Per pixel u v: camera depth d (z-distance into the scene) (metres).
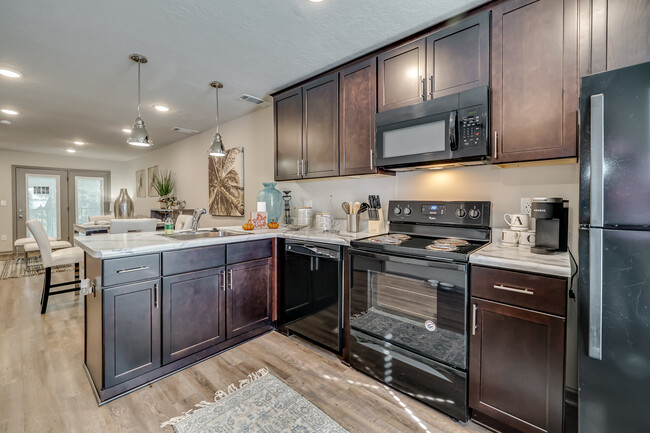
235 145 4.04
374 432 1.49
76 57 2.30
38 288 3.79
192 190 5.00
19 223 6.47
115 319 1.71
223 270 2.24
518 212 1.91
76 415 1.58
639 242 1.07
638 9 1.30
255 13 1.78
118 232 3.29
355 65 2.31
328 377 1.95
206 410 1.63
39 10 1.74
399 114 2.01
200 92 3.02
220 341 2.24
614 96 1.10
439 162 1.92
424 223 2.20
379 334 1.88
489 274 1.47
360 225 2.61
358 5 1.71
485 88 1.67
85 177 7.21
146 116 3.83
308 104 2.65
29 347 2.29
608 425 1.14
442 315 1.61
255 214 3.01
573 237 1.71
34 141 5.34
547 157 1.52
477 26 1.73
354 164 2.32
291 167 2.81
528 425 1.36
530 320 1.35
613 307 1.12
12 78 2.68
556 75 1.49
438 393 1.63
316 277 2.27
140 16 1.81
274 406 1.67
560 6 1.48
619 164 1.09
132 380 1.79
